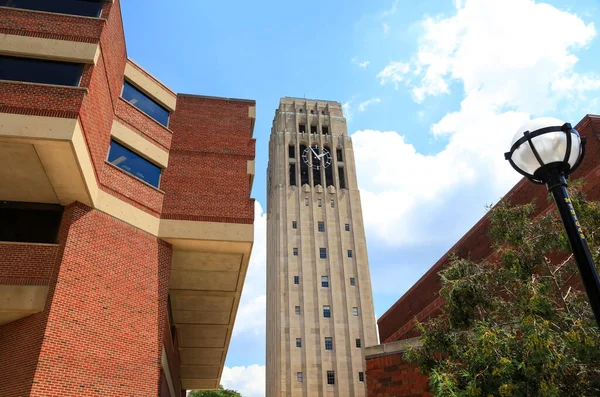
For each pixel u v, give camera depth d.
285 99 90.81
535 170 6.82
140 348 16.97
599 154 18.92
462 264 14.72
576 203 12.88
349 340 67.94
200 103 24.83
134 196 19.52
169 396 29.94
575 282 16.36
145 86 22.77
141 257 18.69
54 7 18.05
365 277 73.50
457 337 13.66
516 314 13.45
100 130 17.86
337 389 64.38
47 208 17.30
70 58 16.64
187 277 24.08
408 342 23.17
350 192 80.88
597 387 10.93
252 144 23.92
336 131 88.12
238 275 23.94
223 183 22.14
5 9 17.02
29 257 15.78
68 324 14.95
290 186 79.44
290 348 66.44
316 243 75.12
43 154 14.77
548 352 9.98
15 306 14.75
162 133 22.55
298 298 70.19
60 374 14.13
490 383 11.14
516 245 14.04
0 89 14.95
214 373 44.81
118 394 15.47
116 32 19.92
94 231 17.23
